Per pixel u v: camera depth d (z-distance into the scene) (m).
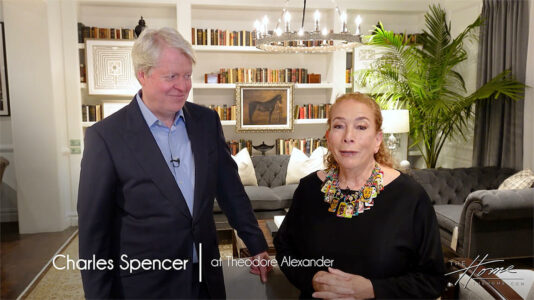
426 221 1.11
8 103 4.54
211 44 4.78
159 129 1.25
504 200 2.75
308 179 1.28
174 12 4.86
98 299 1.15
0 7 4.41
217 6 4.84
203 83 4.84
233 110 4.93
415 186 1.15
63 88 4.45
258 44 3.05
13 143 4.18
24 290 2.86
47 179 4.29
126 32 4.60
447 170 4.02
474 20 4.73
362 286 1.06
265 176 4.64
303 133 5.37
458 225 3.08
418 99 4.64
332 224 1.16
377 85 4.94
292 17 5.16
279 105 5.01
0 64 4.45
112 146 1.16
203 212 1.25
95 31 4.53
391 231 1.11
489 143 4.33
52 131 4.25
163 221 1.18
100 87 4.54
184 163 1.27
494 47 4.24
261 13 5.05
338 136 1.12
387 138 5.20
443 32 4.77
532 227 3.00
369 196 1.15
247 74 4.91
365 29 5.32
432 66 4.64
